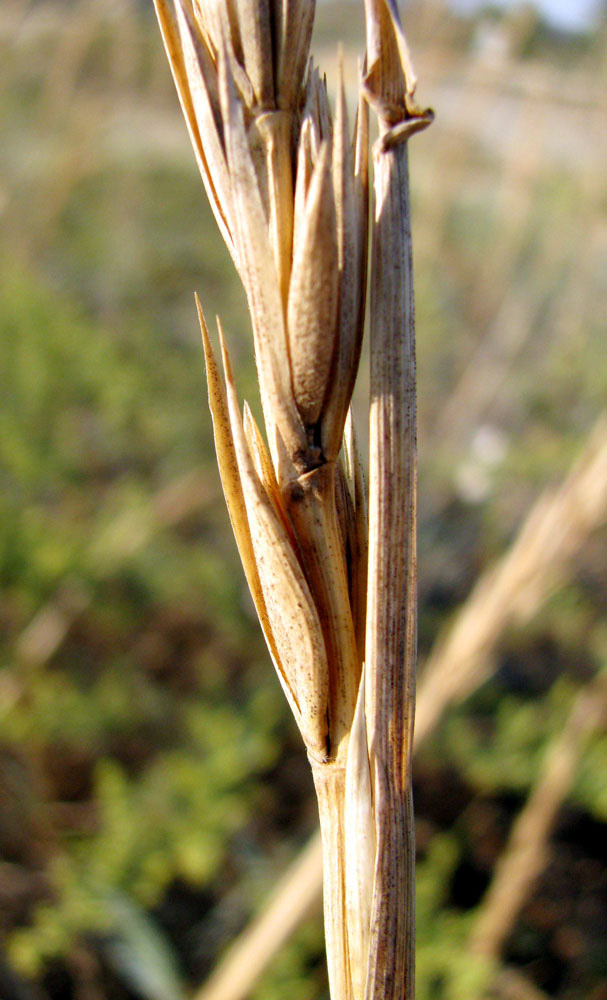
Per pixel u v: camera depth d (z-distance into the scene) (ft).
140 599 1.00
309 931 0.70
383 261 0.23
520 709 0.93
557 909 0.88
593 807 0.81
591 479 0.54
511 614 0.56
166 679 0.98
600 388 1.31
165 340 1.48
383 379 0.23
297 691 0.24
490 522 1.20
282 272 0.23
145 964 0.67
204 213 2.03
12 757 0.82
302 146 0.23
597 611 1.09
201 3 0.23
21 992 0.67
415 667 0.24
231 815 0.73
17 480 0.99
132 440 1.15
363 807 0.24
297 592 0.24
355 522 0.24
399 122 0.23
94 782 0.87
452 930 0.70
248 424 0.24
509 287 1.54
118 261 1.69
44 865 0.76
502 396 1.37
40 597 0.91
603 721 0.74
